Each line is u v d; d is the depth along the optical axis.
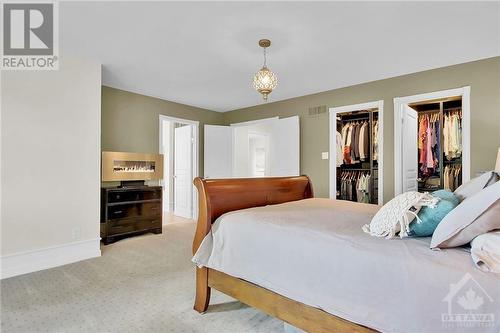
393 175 3.80
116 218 3.84
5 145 2.62
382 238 1.35
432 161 4.36
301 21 2.37
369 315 1.15
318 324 1.34
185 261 3.02
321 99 4.54
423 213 1.33
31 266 2.73
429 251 1.16
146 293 2.24
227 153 5.89
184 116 5.38
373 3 2.10
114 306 2.03
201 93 4.64
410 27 2.46
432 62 3.27
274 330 1.75
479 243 1.06
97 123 3.24
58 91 2.94
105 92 4.20
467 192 1.55
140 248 3.51
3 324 1.78
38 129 2.81
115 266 2.87
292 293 1.42
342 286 1.25
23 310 1.96
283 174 4.93
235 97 4.89
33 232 2.77
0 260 2.56
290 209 2.10
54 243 2.89
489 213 1.07
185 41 2.76
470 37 2.65
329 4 2.12
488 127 3.10
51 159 2.89
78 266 2.86
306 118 4.73
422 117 4.51
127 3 2.11
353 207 2.27
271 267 1.53
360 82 4.04
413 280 1.05
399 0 2.07
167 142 6.61
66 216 2.99
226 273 1.75
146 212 4.18
